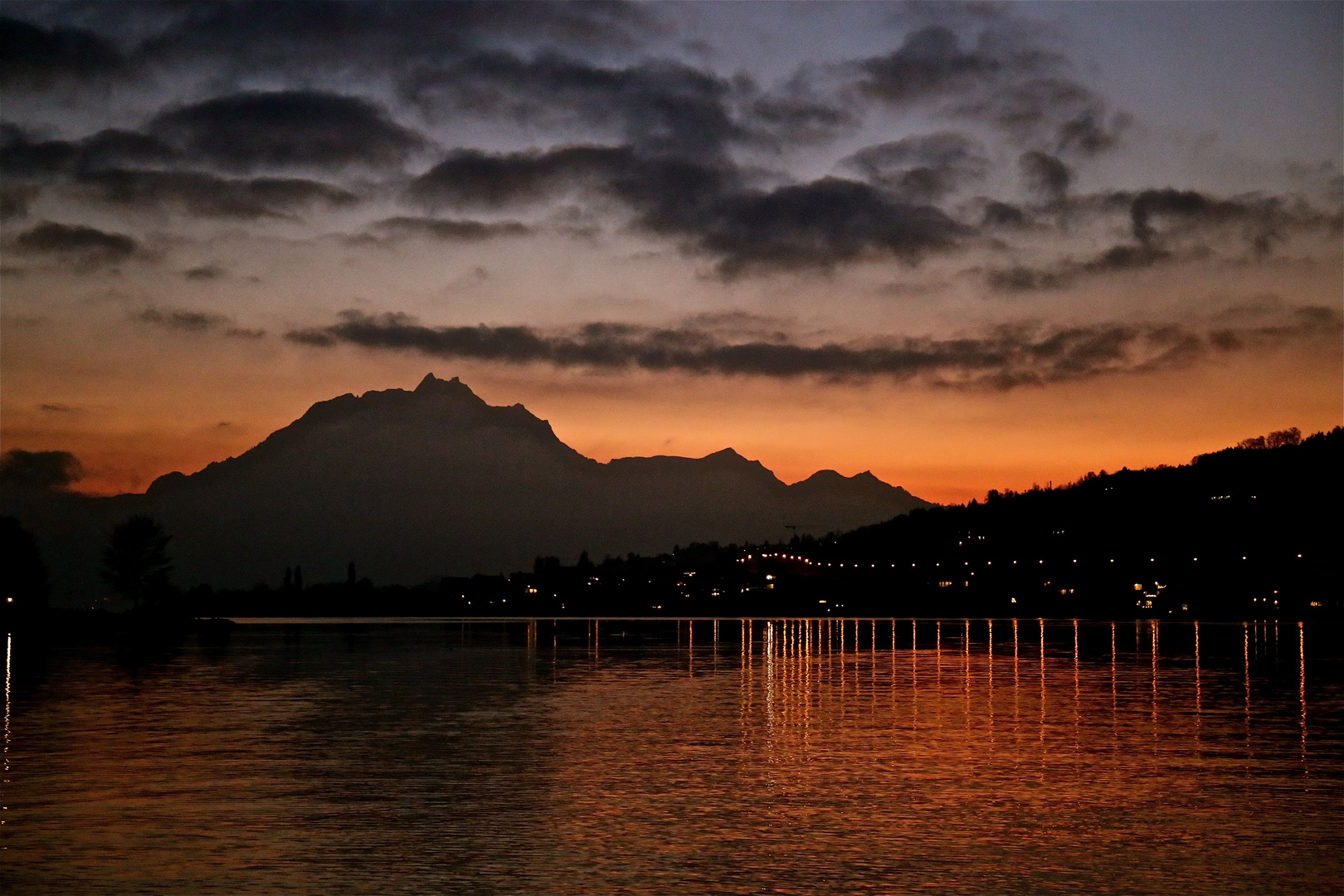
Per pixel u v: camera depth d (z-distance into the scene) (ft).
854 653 301.63
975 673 224.53
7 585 513.45
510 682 204.33
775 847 76.07
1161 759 111.04
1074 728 134.21
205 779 100.37
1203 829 81.25
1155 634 436.76
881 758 111.75
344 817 84.79
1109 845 76.84
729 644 365.40
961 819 84.28
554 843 77.10
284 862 72.18
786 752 116.06
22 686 194.08
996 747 119.34
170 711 153.99
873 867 71.41
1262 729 133.08
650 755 114.01
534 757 112.47
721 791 94.38
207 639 413.39
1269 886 67.72
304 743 123.03
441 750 117.39
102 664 256.32
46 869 70.54
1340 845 76.89
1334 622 596.29
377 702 166.71
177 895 65.31
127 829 81.15
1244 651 301.63
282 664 257.75
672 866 71.41
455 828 81.35
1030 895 65.92
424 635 468.75
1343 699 168.25
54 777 101.65
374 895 65.31
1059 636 414.21
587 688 192.03
